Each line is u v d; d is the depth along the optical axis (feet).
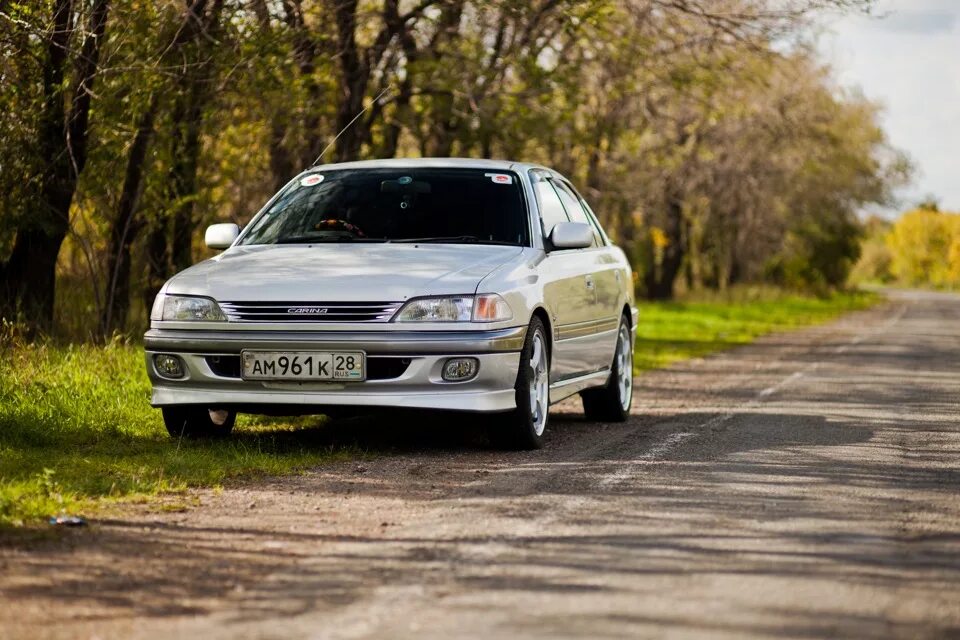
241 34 55.06
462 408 30.55
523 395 32.09
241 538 21.68
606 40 74.38
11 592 17.95
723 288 214.69
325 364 30.50
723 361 73.51
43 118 49.78
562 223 35.14
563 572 19.22
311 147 70.85
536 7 67.51
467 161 37.22
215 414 35.42
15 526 22.08
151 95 51.60
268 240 35.24
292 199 36.60
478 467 29.94
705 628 16.28
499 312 31.01
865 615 17.01
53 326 52.80
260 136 63.57
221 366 31.50
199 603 17.51
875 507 24.94
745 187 168.25
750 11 71.26
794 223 207.62
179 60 53.42
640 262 204.95
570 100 73.72
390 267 31.73
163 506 24.40
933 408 45.60
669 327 116.37
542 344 33.63
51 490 25.31
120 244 56.34
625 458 31.63
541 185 37.52
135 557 20.16
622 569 19.43
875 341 98.48
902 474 29.37
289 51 57.57
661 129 117.19
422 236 34.47
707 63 78.79
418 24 71.41
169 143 55.52
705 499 25.58
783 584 18.60
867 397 49.98
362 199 35.78
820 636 16.02
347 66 68.59
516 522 23.11
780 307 187.21
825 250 252.21
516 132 75.92
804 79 139.95
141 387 40.60
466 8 68.74
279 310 30.86
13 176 50.24
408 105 74.38
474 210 35.09
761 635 16.02
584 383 37.70
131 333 53.67
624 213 144.15
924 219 536.83
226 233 35.78
